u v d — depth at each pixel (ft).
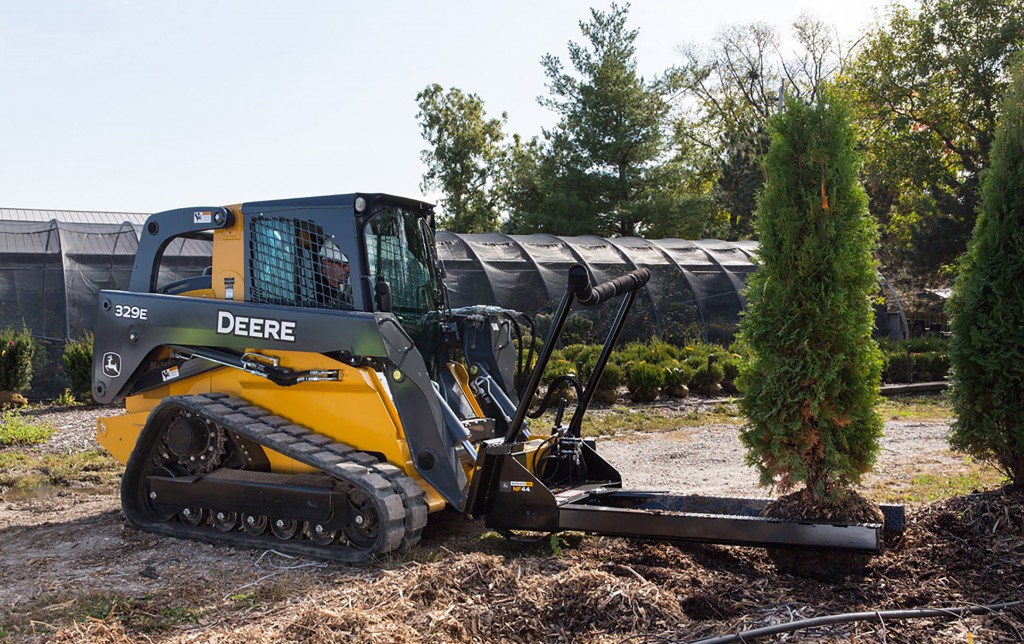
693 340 67.05
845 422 16.81
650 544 18.99
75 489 28.73
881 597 15.10
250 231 21.99
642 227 122.42
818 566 16.60
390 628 13.50
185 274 61.00
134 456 22.24
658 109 126.21
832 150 17.12
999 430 19.13
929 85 116.06
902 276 109.81
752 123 146.82
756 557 18.16
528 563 17.93
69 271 58.59
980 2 110.01
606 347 21.95
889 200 122.31
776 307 17.21
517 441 22.48
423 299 23.40
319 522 19.35
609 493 20.35
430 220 24.56
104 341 23.63
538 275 68.74
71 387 50.26
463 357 24.45
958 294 20.08
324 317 20.06
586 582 14.89
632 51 122.72
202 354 21.99
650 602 14.26
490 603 14.85
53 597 16.74
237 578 17.87
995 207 19.34
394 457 19.89
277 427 20.56
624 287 19.19
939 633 13.32
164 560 19.39
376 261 21.44
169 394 23.31
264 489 20.10
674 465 31.89
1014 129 19.21
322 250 20.94
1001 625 13.58
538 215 121.60
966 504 18.90
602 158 121.70
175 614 15.51
